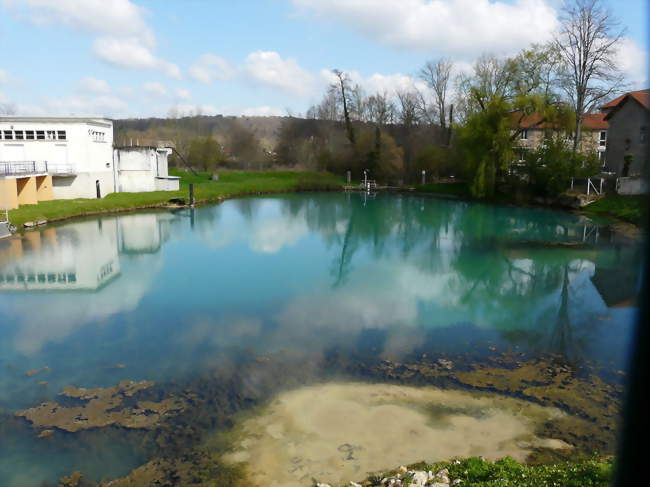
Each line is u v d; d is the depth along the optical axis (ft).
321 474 24.20
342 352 39.91
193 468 24.97
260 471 24.58
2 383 34.68
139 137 242.17
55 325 46.55
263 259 75.61
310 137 243.81
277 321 47.52
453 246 84.99
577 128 132.57
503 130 134.62
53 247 82.38
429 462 25.04
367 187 190.39
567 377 35.35
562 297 55.57
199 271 67.51
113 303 53.42
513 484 20.16
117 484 23.93
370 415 29.84
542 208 127.65
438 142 214.69
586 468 20.76
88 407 31.24
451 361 38.17
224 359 38.63
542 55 132.16
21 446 27.04
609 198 116.16
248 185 180.04
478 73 143.33
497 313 50.03
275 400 31.89
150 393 33.04
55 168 124.57
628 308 51.57
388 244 88.02
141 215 120.26
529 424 28.81
